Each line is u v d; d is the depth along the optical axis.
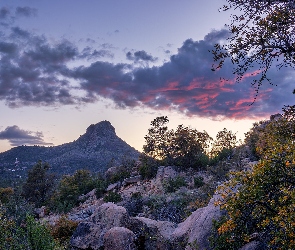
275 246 8.57
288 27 8.30
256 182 8.27
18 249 13.66
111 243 16.50
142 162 68.62
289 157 8.05
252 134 39.53
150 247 16.19
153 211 33.12
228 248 10.31
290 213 7.00
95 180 78.81
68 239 23.84
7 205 35.97
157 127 66.56
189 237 14.04
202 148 65.81
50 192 91.81
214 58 9.32
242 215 8.98
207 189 34.28
